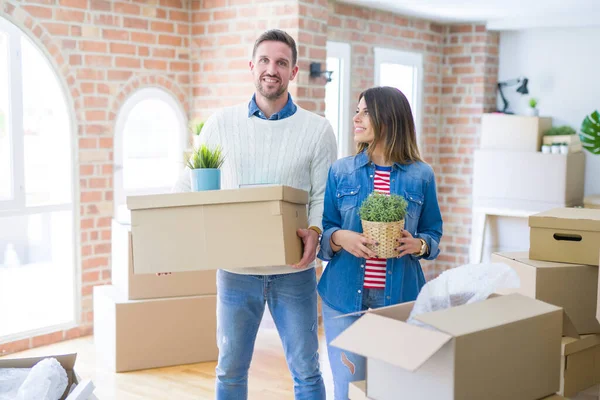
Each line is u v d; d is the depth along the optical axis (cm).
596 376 249
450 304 171
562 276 241
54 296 459
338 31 554
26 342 434
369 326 150
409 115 233
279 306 258
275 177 257
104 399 357
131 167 493
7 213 424
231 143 260
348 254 229
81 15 449
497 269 173
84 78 454
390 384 152
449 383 140
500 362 147
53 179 450
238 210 220
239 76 494
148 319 400
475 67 654
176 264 223
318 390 264
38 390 201
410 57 633
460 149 668
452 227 675
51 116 446
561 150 585
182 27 511
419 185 231
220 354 263
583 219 241
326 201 241
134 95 487
